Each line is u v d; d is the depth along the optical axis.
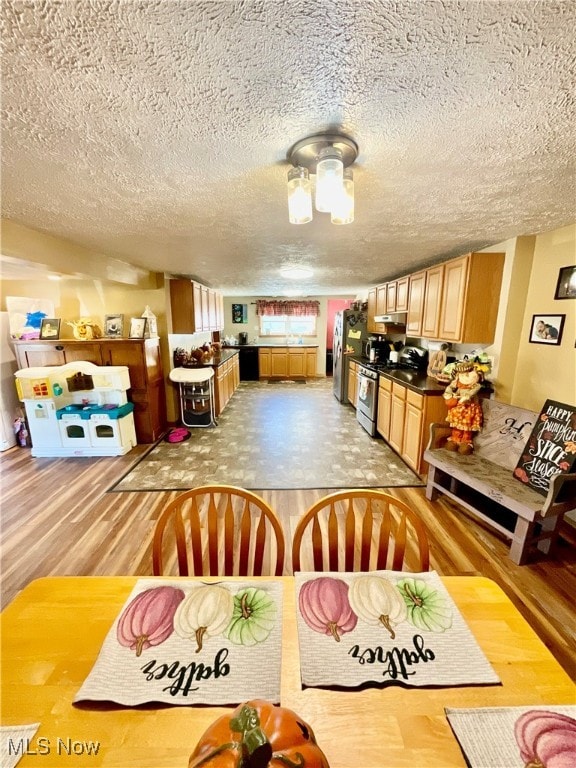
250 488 2.87
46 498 2.70
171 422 4.54
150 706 0.61
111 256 3.01
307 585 0.90
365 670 0.68
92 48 0.68
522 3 0.59
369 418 4.19
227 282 5.11
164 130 1.00
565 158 1.19
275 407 5.51
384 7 0.60
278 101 0.87
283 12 0.61
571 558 1.97
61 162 1.20
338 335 5.81
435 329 3.12
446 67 0.74
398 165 1.24
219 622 0.79
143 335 3.91
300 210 1.13
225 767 0.39
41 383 3.41
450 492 2.49
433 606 0.84
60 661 0.70
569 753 0.54
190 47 0.68
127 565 1.94
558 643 1.45
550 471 2.00
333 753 0.54
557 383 2.29
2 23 0.62
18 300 3.84
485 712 0.60
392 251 2.82
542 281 2.37
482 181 1.39
